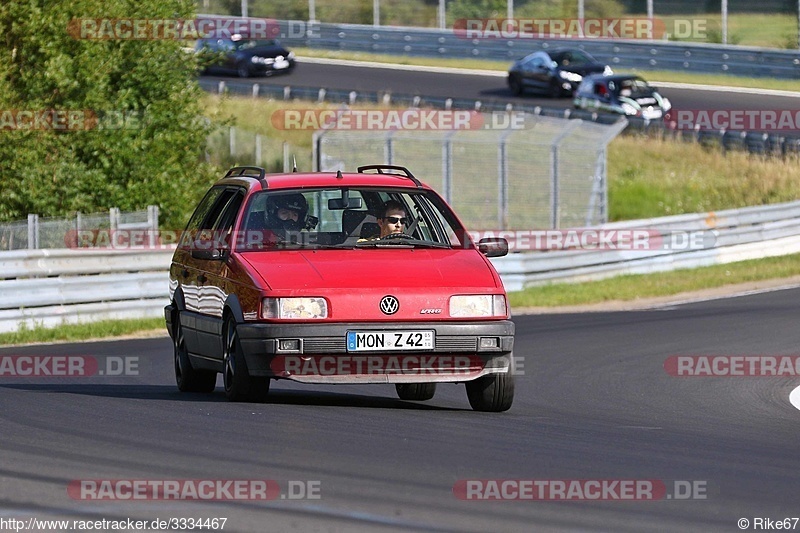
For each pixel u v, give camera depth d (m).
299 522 14.30
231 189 27.77
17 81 69.50
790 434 23.44
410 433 21.14
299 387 31.19
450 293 23.72
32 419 22.66
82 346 42.75
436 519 14.51
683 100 120.62
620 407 27.84
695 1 143.12
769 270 72.12
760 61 126.75
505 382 24.47
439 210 26.66
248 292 23.81
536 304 60.81
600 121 109.38
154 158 72.69
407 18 153.00
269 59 129.75
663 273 71.81
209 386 28.66
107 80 70.19
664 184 107.00
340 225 26.61
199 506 15.14
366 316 23.30
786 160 108.38
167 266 53.31
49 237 54.25
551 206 81.00
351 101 116.31
